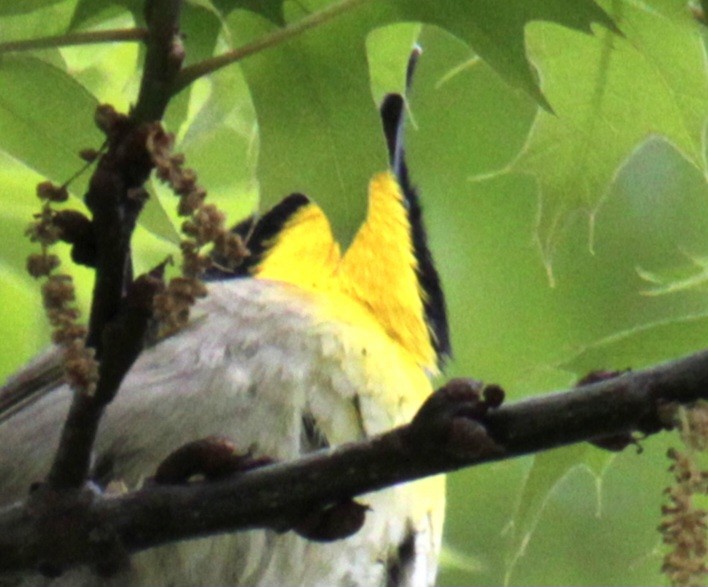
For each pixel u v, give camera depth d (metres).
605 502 13.26
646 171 13.85
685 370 5.73
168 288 5.28
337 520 6.02
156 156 5.19
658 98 7.70
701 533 5.50
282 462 6.11
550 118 7.87
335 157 6.28
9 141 6.80
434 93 11.20
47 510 6.06
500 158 11.67
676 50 7.54
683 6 7.16
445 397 5.86
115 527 6.06
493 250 13.86
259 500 6.05
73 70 8.85
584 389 5.79
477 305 13.89
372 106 6.30
